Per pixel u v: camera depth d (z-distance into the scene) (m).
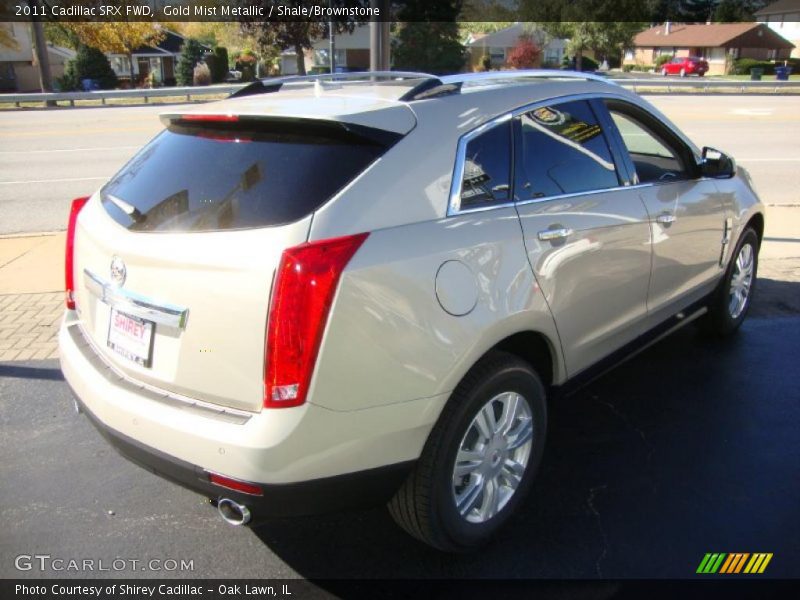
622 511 3.22
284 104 2.85
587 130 3.48
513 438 3.00
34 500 3.39
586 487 3.39
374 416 2.44
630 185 3.65
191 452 2.40
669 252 3.88
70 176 11.96
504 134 3.03
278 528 3.18
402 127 2.68
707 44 65.56
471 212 2.78
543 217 3.04
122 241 2.66
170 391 2.55
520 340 3.17
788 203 9.37
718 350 4.86
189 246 2.45
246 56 54.50
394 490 2.58
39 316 5.64
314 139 2.64
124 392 2.63
